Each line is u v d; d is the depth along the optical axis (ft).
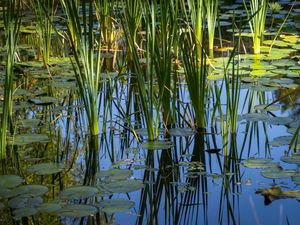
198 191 8.46
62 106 12.53
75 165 9.48
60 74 14.87
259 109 11.67
